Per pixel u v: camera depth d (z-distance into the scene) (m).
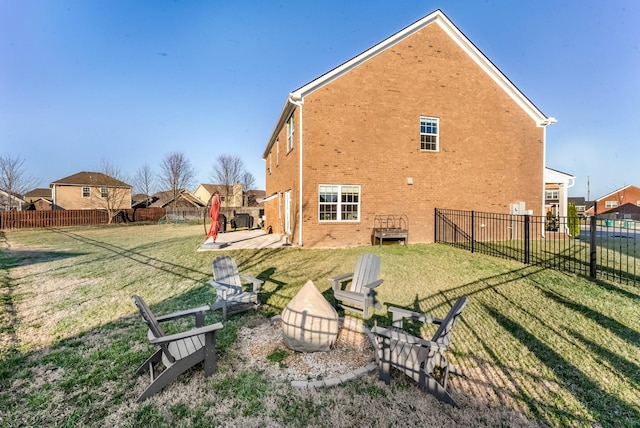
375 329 2.96
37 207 40.19
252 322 4.44
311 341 3.48
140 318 4.62
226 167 53.12
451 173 12.39
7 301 5.43
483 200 12.71
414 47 11.97
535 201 13.27
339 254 9.65
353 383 2.90
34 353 3.53
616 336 3.83
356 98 11.45
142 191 46.72
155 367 3.18
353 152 11.45
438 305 5.10
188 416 2.46
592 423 2.35
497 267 7.70
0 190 33.28
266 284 6.43
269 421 2.40
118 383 2.92
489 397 2.67
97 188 34.94
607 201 48.44
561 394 2.71
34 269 8.11
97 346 3.69
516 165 13.07
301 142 10.95
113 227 23.95
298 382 2.88
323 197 11.27
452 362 3.26
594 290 5.64
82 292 5.98
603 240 13.13
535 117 13.23
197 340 3.35
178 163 46.12
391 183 11.82
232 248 10.76
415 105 12.01
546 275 6.77
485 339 3.79
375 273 5.09
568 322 4.29
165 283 6.58
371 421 2.38
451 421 2.37
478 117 12.66
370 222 11.66
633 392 2.73
